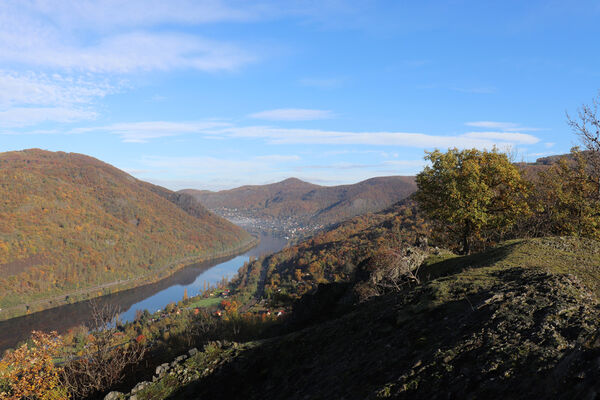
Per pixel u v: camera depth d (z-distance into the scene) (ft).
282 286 535.60
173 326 335.88
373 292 62.80
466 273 36.32
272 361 32.94
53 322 532.32
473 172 76.02
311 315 71.10
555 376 13.03
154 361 44.68
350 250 548.72
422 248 73.51
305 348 33.06
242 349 36.94
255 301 501.15
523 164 100.58
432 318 26.91
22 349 40.57
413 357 21.33
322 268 541.34
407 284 58.44
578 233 85.30
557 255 46.32
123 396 34.04
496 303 24.04
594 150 69.46
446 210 78.69
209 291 631.15
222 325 128.26
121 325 396.98
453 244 99.30
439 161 82.33
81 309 609.42
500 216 77.25
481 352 18.11
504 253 51.06
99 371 40.40
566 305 20.53
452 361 18.39
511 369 15.52
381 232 554.05
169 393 32.65
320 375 26.27
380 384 19.76
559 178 98.58
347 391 21.25
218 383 32.01
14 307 606.55
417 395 17.12
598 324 17.28
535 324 19.19
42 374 39.47
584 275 34.01
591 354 12.71
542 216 94.53
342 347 29.76
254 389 29.58
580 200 88.12
